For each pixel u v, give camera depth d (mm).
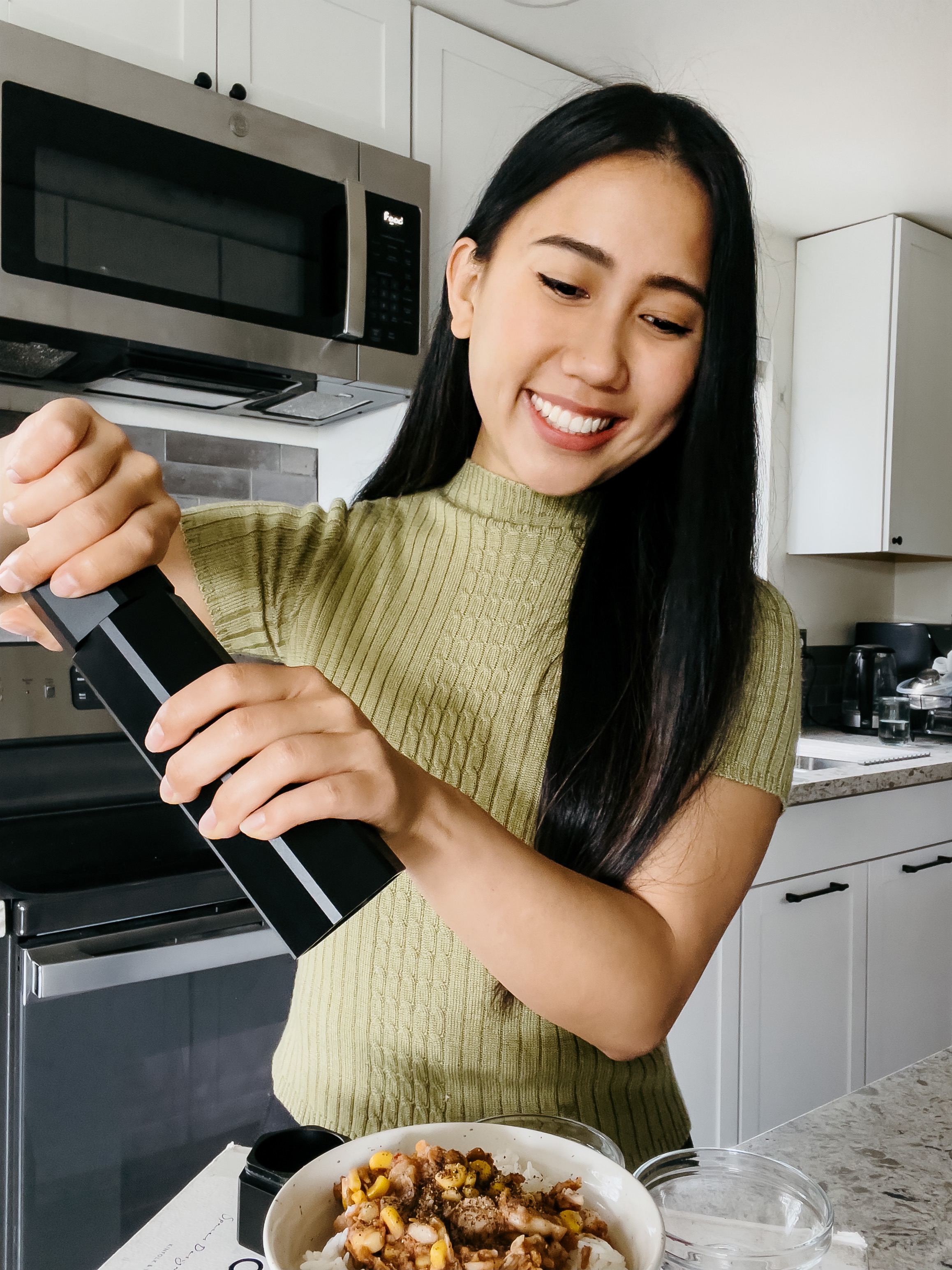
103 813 1412
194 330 1229
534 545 684
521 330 548
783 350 2566
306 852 305
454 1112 622
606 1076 638
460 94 1550
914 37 1642
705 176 522
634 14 1566
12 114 1082
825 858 1825
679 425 622
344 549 717
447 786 409
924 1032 2066
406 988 620
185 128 1209
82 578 324
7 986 1150
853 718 2541
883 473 2404
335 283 1345
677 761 575
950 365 2539
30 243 1103
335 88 1410
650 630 632
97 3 1205
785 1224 401
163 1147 1250
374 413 1614
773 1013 1758
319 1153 451
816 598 2684
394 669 670
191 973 1256
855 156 2080
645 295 530
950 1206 520
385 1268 338
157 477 357
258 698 321
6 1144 1154
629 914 481
